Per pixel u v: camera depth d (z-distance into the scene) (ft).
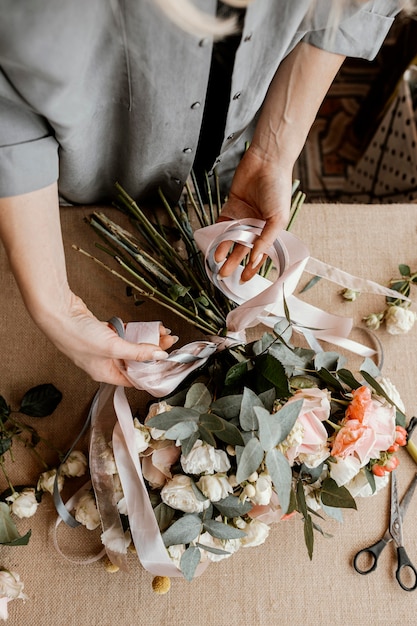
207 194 3.10
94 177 2.87
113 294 2.96
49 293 2.19
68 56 1.86
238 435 2.10
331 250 3.11
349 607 2.62
